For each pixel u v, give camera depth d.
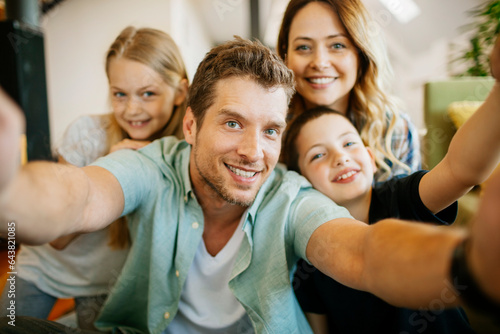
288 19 0.91
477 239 0.22
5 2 0.95
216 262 0.66
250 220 0.63
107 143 0.95
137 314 0.74
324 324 0.76
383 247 0.34
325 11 0.84
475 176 0.50
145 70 0.84
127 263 0.70
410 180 0.65
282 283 0.59
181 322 0.69
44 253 0.89
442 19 1.23
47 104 1.01
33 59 0.96
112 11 1.37
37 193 0.35
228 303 0.65
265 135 0.58
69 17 1.34
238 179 0.59
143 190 0.64
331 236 0.48
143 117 0.88
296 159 0.80
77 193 0.43
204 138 0.59
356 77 0.93
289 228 0.62
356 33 0.84
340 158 0.72
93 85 1.38
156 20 1.43
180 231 0.65
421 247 0.29
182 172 0.69
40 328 0.58
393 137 0.98
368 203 0.77
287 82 0.58
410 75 1.31
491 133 0.46
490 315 0.23
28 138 0.93
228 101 0.56
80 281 0.89
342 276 0.43
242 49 0.57
